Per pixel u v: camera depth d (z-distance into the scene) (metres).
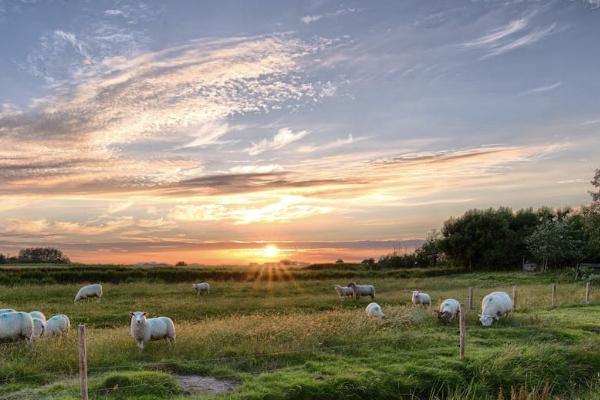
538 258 64.88
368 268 73.12
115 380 10.97
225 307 28.67
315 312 26.09
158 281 47.22
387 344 15.31
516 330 17.53
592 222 47.06
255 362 13.40
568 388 12.45
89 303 30.22
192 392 11.05
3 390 10.82
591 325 18.52
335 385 11.22
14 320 14.84
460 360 13.11
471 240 72.50
